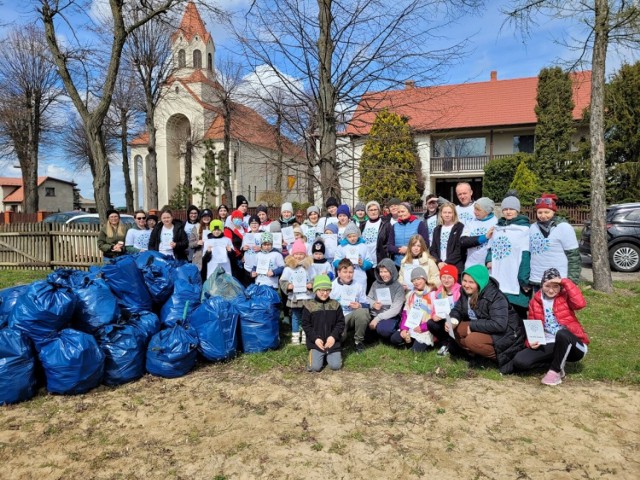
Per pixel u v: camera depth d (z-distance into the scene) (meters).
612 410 4.17
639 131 18.80
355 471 3.32
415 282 5.59
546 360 4.84
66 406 4.37
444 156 28.92
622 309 7.71
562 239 5.29
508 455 3.49
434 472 3.29
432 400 4.43
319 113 8.77
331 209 7.69
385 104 9.31
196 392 4.69
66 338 4.55
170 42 25.84
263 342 5.69
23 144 32.88
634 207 12.12
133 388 4.79
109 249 8.00
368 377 5.03
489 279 5.04
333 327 5.27
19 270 13.02
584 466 3.34
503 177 24.22
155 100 29.02
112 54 10.70
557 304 4.78
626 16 8.49
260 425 4.00
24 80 30.81
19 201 59.12
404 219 6.50
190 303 5.72
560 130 22.98
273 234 6.91
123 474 3.33
